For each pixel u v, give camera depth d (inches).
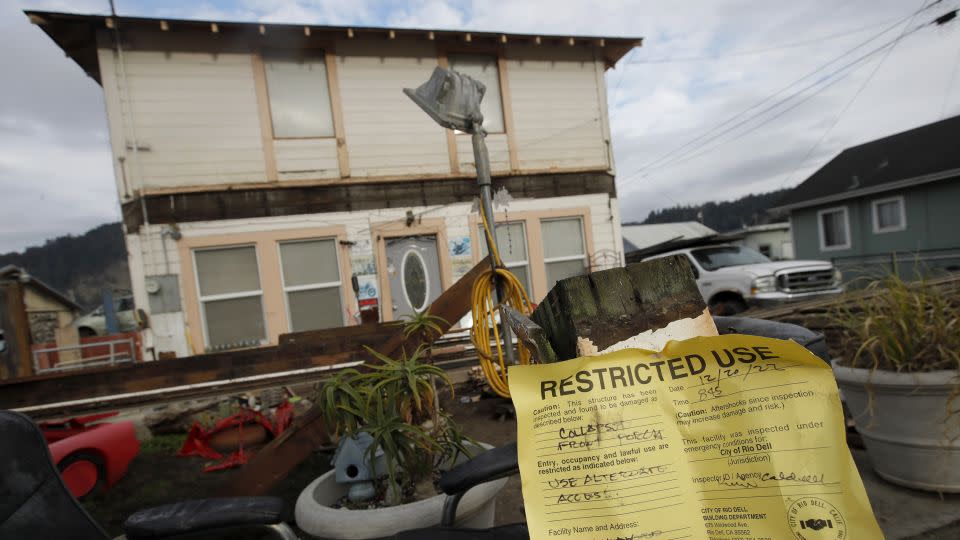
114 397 137.6
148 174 268.4
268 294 282.4
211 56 279.0
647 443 30.0
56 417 140.2
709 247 387.9
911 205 578.6
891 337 96.1
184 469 132.4
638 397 30.8
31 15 243.3
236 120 282.4
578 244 344.8
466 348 185.9
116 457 120.6
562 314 41.4
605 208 347.3
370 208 300.8
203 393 145.9
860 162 695.7
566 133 342.0
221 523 47.9
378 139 305.4
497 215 322.0
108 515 109.0
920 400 93.5
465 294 102.7
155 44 270.8
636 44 346.0
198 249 273.4
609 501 29.0
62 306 920.3
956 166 520.4
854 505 27.6
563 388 31.0
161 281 264.8
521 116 334.0
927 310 98.2
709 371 31.0
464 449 79.0
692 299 41.1
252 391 148.5
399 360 85.4
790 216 738.2
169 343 264.4
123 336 288.0
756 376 30.4
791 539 28.0
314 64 299.6
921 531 86.0
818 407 29.2
